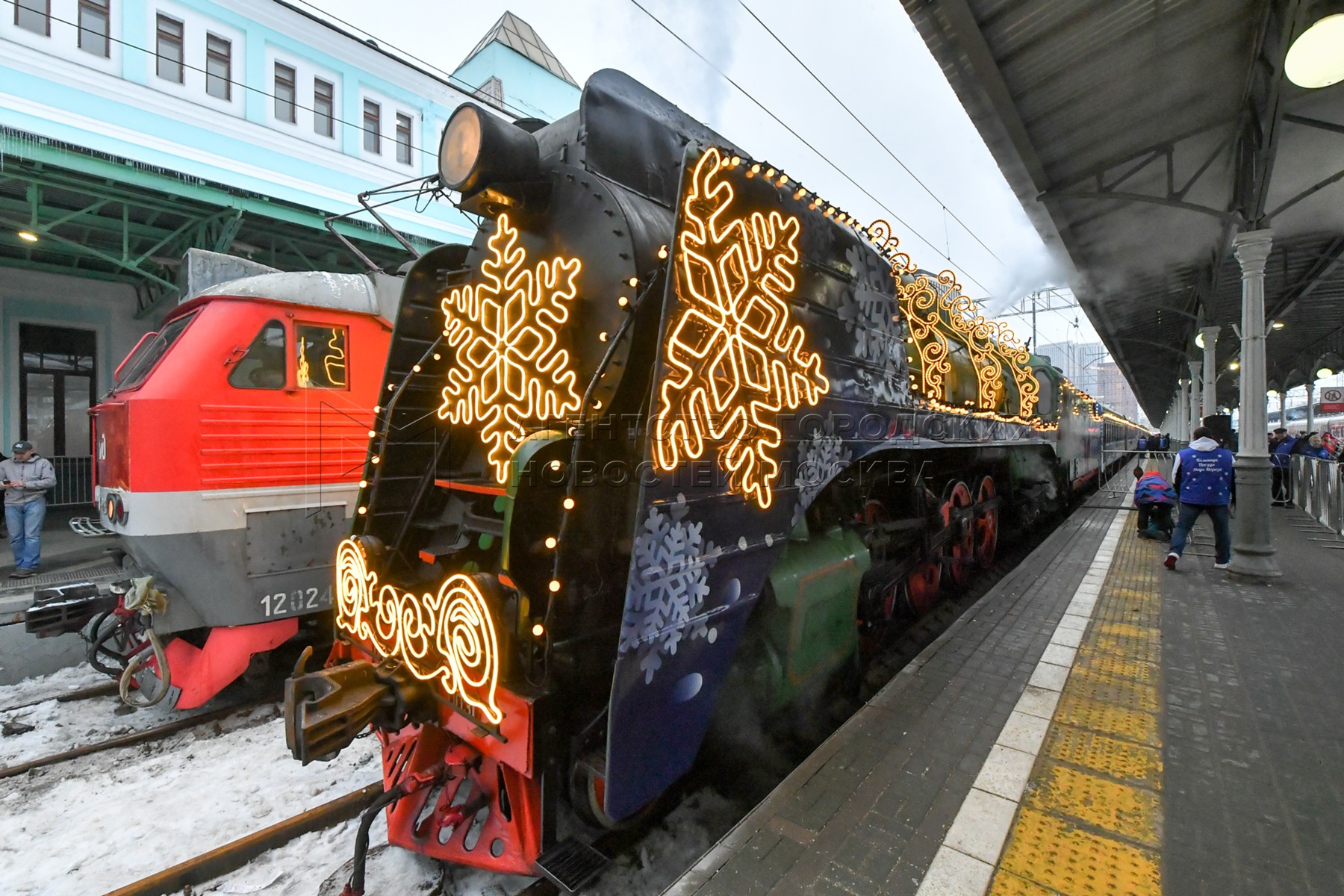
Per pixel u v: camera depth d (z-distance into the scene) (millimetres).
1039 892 2094
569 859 2258
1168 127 6652
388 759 2775
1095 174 7387
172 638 4539
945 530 5426
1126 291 12555
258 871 2754
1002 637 4496
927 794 2637
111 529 4520
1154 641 4391
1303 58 4375
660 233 2807
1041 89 5977
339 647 2949
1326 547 7508
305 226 10008
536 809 2258
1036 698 3508
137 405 4047
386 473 3139
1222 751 2949
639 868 2584
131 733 4102
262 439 4535
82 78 9055
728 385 2436
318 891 2613
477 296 3109
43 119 8664
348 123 12008
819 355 3064
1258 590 5656
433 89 13273
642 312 2570
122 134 9367
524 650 2271
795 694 2920
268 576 4539
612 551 2539
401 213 12547
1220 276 10383
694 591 2301
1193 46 5480
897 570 4633
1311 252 10125
